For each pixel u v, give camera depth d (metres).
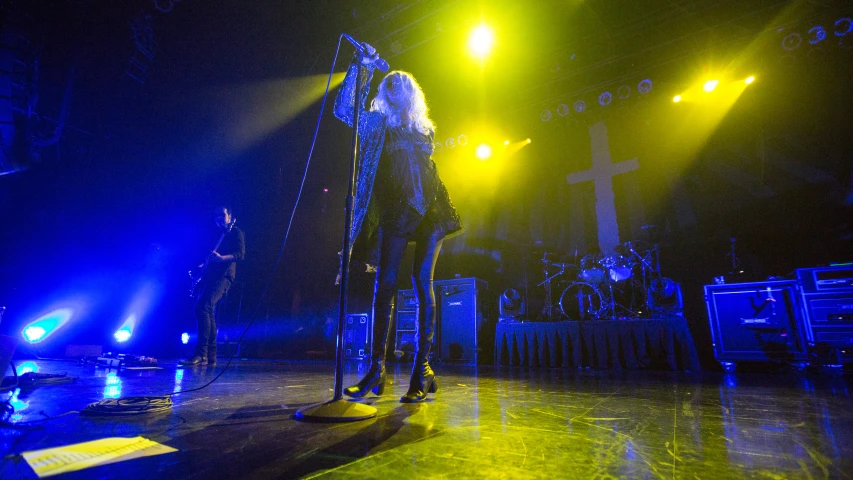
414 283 2.32
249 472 1.00
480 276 8.40
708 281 6.91
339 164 8.99
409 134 2.22
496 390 2.80
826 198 6.25
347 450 1.20
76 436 1.30
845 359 4.53
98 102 5.51
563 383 3.38
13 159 4.36
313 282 8.80
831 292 4.77
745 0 6.36
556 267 7.14
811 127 6.53
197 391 2.43
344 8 6.27
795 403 2.27
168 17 5.37
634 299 6.39
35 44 4.23
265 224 8.68
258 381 3.05
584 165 8.36
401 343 7.00
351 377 3.51
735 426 1.61
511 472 1.03
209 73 6.28
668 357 5.42
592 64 7.72
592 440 1.36
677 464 1.11
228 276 5.03
